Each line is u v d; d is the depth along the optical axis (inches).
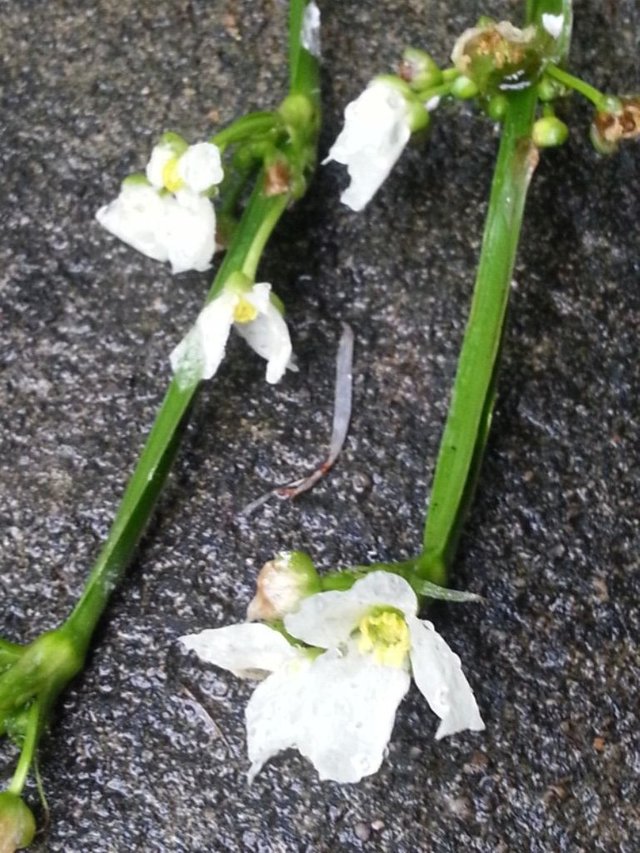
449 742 3.9
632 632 4.1
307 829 3.8
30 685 3.5
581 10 4.8
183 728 3.9
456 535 3.5
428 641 3.0
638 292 4.4
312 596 2.9
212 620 4.0
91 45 4.7
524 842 3.8
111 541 3.7
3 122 4.6
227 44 4.7
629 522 4.2
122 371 4.3
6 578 4.1
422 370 4.3
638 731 4.0
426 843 3.8
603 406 4.3
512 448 4.2
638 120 3.7
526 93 3.7
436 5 4.8
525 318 4.4
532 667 4.0
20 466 4.2
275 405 4.2
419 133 4.0
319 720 3.1
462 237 4.5
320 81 4.6
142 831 3.8
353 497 4.1
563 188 4.5
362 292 4.4
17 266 4.4
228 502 4.1
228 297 3.6
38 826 3.8
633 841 3.9
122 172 4.6
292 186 3.9
